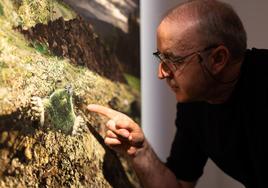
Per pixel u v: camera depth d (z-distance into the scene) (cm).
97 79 81
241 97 77
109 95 85
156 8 106
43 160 64
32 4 65
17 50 61
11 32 60
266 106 75
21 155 60
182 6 70
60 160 68
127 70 94
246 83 76
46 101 66
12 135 59
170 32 68
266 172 79
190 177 96
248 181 86
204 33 68
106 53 85
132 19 95
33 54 64
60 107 69
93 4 81
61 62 70
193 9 69
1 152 57
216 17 68
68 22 73
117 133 79
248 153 81
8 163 58
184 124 92
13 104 60
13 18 61
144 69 104
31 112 62
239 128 80
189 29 68
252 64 77
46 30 67
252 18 121
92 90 79
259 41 121
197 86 71
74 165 71
